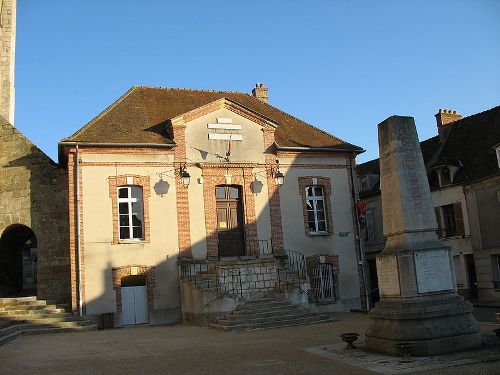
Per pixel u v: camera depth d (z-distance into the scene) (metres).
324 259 21.72
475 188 25.25
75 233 18.70
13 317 17.33
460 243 26.20
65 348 12.40
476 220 25.16
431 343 9.25
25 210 21.05
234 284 18.06
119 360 10.28
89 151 19.41
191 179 20.50
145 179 19.88
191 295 18.16
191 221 20.17
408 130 10.76
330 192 22.58
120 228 19.53
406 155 10.60
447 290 10.09
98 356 10.91
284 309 16.80
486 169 25.14
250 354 10.46
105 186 19.36
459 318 9.68
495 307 22.28
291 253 21.30
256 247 20.86
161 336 14.38
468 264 25.92
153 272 19.28
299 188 22.08
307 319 16.47
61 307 18.84
